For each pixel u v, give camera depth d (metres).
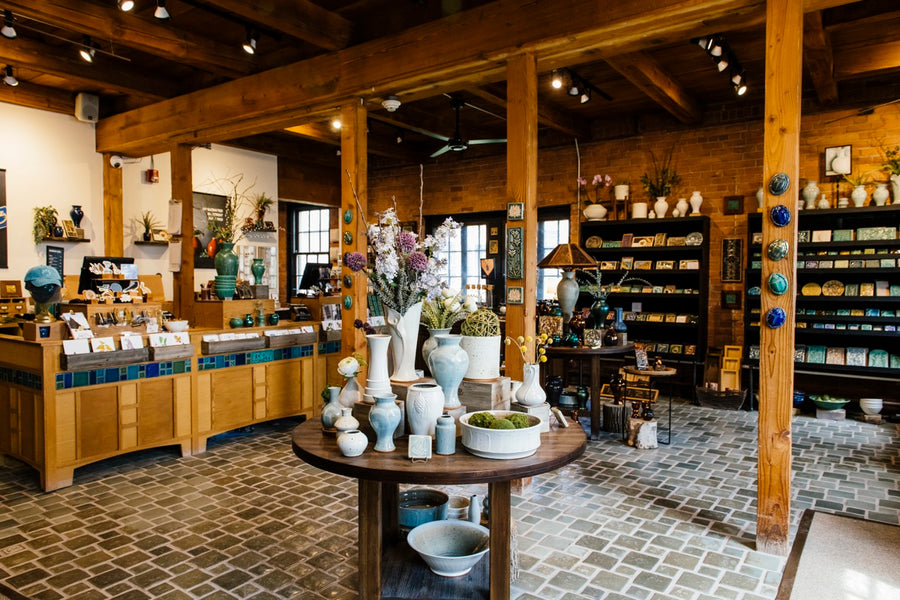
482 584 2.46
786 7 3.07
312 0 4.79
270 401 5.53
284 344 5.59
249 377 5.36
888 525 3.46
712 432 5.63
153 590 2.74
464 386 2.70
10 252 6.76
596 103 7.41
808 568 2.95
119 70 6.37
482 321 2.77
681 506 3.77
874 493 4.00
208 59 5.54
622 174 8.08
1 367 4.45
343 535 3.35
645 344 7.55
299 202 10.26
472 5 4.41
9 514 3.65
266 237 9.38
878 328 6.18
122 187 7.71
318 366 6.01
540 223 8.92
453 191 9.71
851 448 5.10
